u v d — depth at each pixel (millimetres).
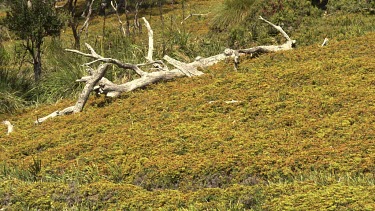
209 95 12453
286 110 11219
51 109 14008
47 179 9719
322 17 18047
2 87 14969
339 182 8172
